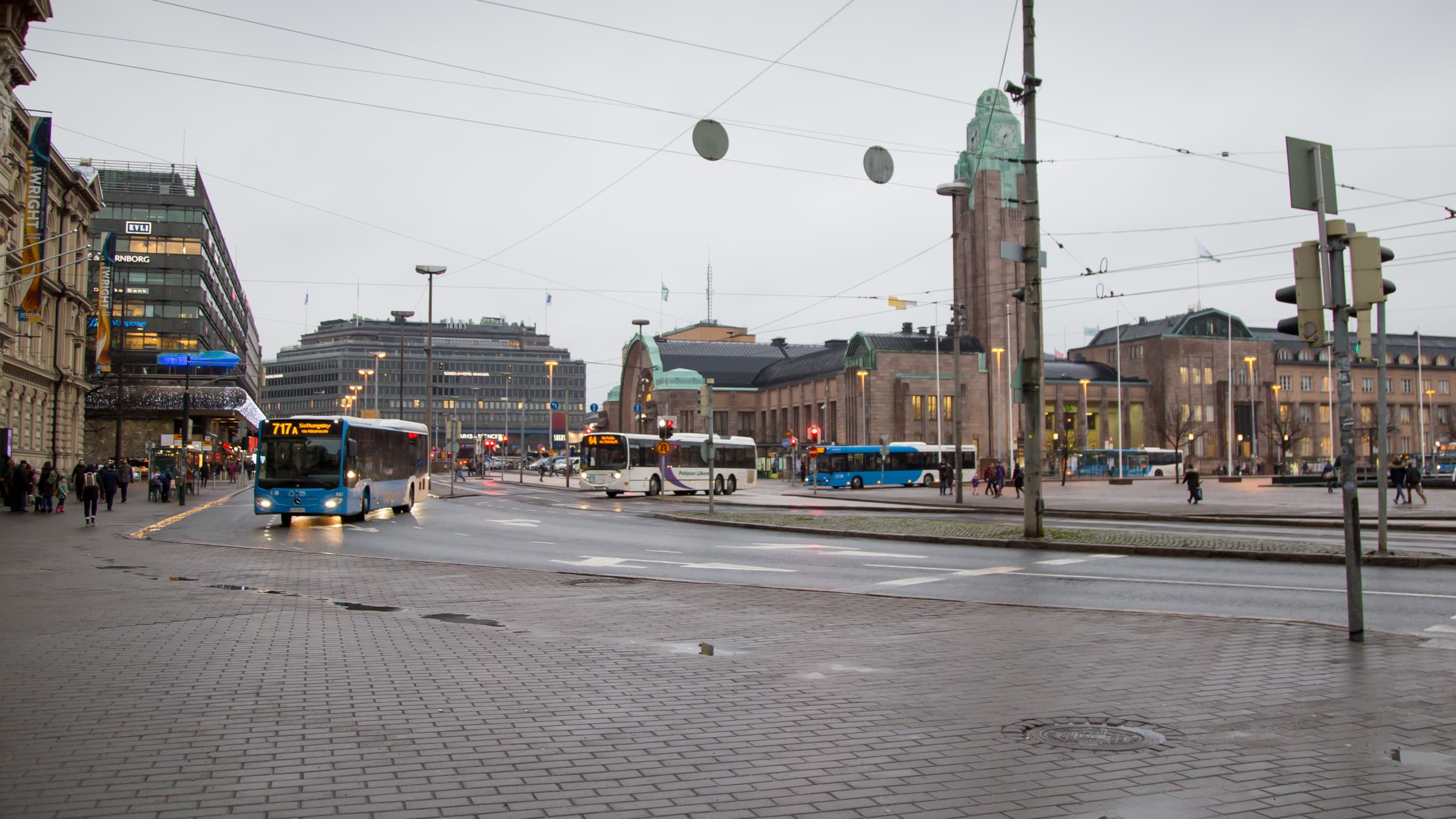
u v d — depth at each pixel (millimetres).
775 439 121188
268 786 5746
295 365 190000
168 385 87062
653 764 6230
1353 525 10555
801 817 5324
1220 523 31422
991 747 6637
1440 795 5672
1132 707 7730
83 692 8023
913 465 69125
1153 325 122500
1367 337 21031
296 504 30375
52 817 5227
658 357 125938
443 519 35031
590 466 53438
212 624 11445
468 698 7938
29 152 43312
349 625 11453
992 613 12656
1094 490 60969
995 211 99812
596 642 10516
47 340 54688
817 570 18359
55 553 21109
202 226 99375
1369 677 8781
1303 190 10859
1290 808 5473
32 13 34562
